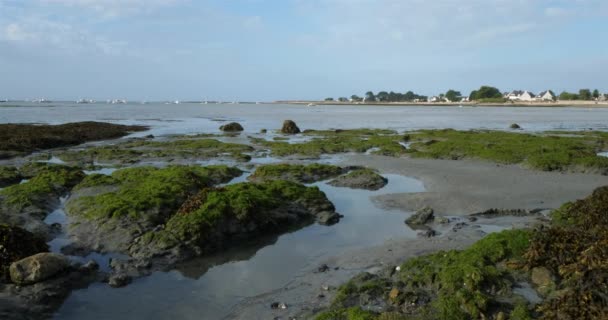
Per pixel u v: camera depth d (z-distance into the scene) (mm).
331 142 41125
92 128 54031
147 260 12953
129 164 31094
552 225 15227
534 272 10555
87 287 11383
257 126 72062
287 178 24797
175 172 21375
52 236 14977
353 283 10805
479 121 84688
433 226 16172
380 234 15422
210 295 11016
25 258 11344
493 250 11500
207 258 13484
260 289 11289
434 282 10453
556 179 24281
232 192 16344
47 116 94812
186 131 60344
